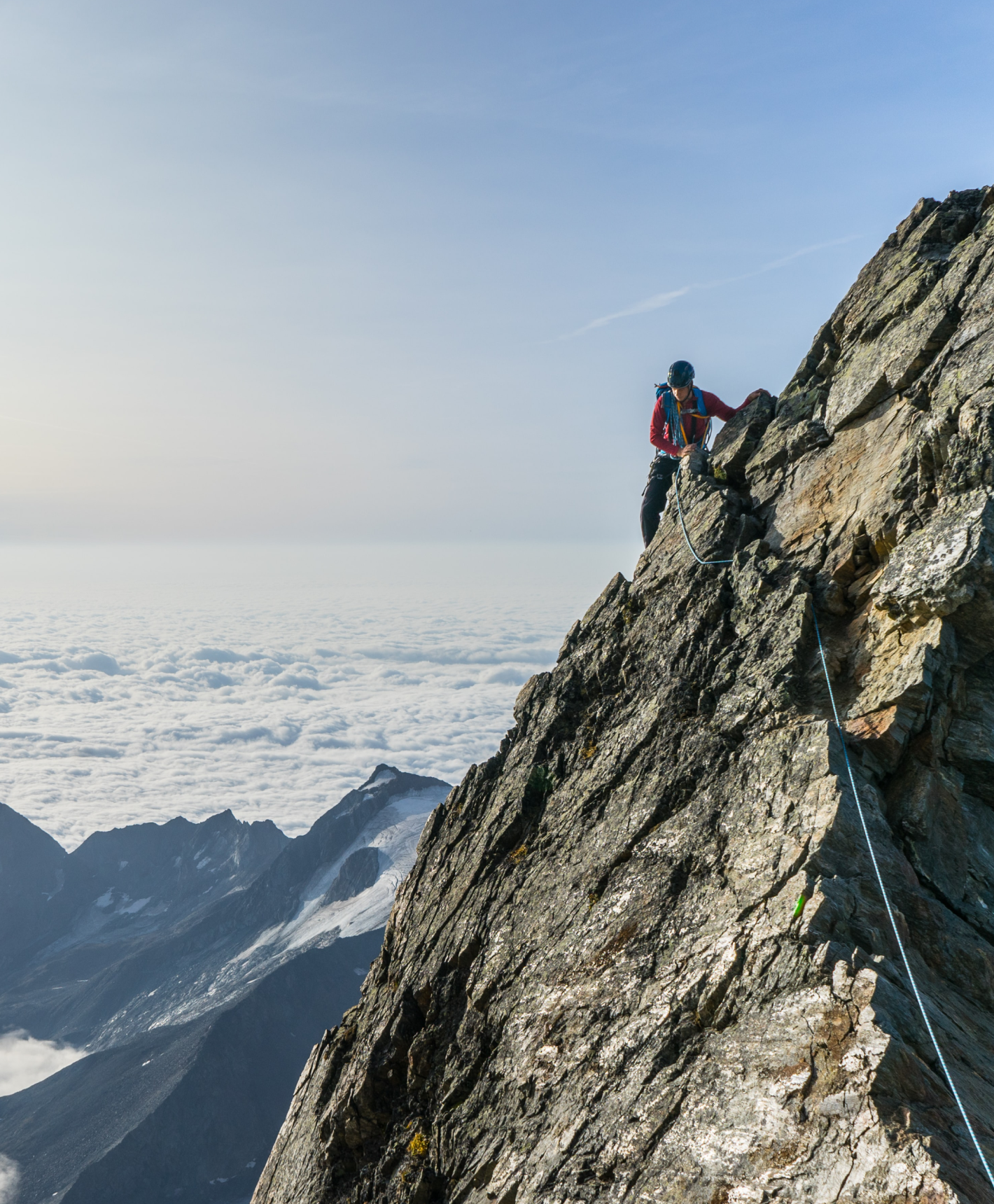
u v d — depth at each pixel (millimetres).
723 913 6855
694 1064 6031
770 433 11695
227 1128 155750
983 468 8102
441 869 11047
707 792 8102
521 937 8734
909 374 9969
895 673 7762
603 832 8805
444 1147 7941
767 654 8805
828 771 7160
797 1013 5676
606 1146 6082
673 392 13156
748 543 10570
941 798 7293
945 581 7582
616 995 7047
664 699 9438
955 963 6211
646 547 12664
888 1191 4457
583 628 11852
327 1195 9344
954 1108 4891
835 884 6301
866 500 9430
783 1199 4812
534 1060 7367
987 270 9719
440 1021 9164
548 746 10656
